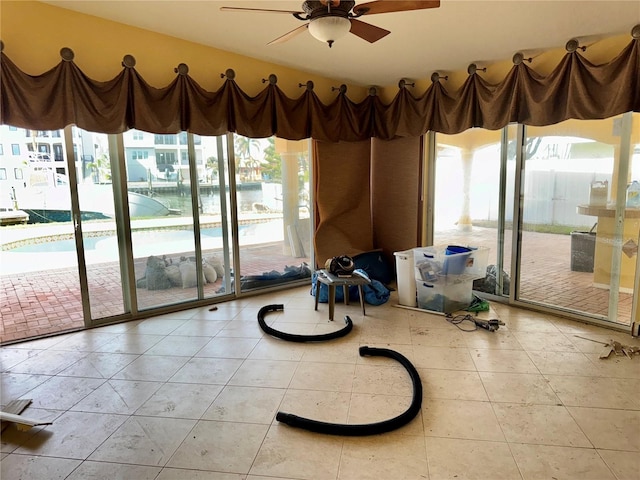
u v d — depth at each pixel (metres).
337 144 5.16
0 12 3.00
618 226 3.64
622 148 3.55
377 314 4.19
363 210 5.48
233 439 2.26
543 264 4.19
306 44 3.85
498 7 2.97
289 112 4.56
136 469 2.04
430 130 4.74
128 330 3.82
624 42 3.41
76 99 3.30
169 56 3.81
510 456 2.10
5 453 2.18
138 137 3.94
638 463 2.03
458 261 4.09
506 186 4.42
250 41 3.87
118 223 3.94
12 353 3.35
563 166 3.94
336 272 4.18
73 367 3.11
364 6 2.29
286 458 2.11
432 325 3.87
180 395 2.71
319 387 2.78
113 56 3.52
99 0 3.07
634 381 2.81
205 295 4.60
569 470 1.99
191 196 4.35
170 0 3.03
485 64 4.32
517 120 3.97
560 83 3.62
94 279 3.87
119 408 2.57
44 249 6.62
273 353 3.31
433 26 3.32
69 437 2.30
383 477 1.97
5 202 4.89
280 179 5.02
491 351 3.29
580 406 2.52
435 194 5.20
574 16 3.10
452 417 2.43
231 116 4.18
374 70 4.62
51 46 3.23
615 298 3.72
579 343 3.43
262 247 4.96
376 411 2.49
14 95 3.02
